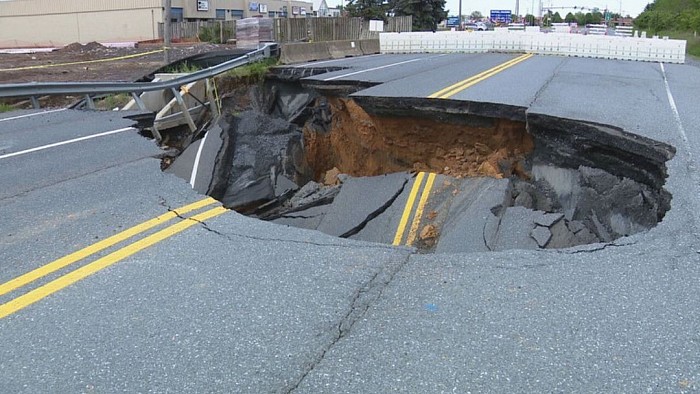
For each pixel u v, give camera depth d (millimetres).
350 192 9922
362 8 62906
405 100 11008
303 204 10867
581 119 9211
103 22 53562
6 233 5469
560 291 4227
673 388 3131
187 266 4695
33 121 11102
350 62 21766
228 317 3889
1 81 16516
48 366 3389
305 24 32562
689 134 8453
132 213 5977
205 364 3377
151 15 51844
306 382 3203
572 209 9078
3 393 3139
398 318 3863
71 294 4262
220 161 11953
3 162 8086
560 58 23578
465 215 8461
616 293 4184
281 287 4305
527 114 9695
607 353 3459
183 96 15258
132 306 4062
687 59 26891
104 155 8406
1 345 3611
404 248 5047
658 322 3795
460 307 4004
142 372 3312
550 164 9828
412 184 9617
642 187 8227
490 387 3152
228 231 5477
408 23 48156
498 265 4688
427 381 3205
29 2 55844
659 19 58531
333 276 4480
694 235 5152
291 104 18828
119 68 20953
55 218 5855
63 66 21906
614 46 24078
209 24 43469
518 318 3854
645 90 13352
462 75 15477
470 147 10953
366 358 3422
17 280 4484
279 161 12945
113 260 4832
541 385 3166
